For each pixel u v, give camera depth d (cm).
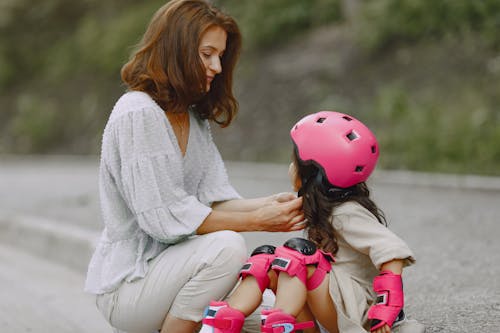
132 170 328
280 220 337
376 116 1224
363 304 328
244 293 323
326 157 334
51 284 625
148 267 338
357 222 329
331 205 335
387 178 1021
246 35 1623
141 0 2145
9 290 600
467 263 537
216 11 339
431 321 405
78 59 2189
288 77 1476
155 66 334
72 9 2339
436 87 1207
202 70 333
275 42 1617
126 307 339
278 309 310
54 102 2144
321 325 338
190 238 340
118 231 343
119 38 2023
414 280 501
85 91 2091
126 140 331
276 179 1134
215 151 379
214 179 374
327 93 1362
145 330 345
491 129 1058
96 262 352
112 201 345
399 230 687
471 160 1023
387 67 1327
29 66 2344
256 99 1480
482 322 393
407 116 1168
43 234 789
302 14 1611
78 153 1931
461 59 1233
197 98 344
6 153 2094
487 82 1158
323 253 331
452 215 735
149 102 335
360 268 338
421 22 1334
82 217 893
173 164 335
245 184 1095
